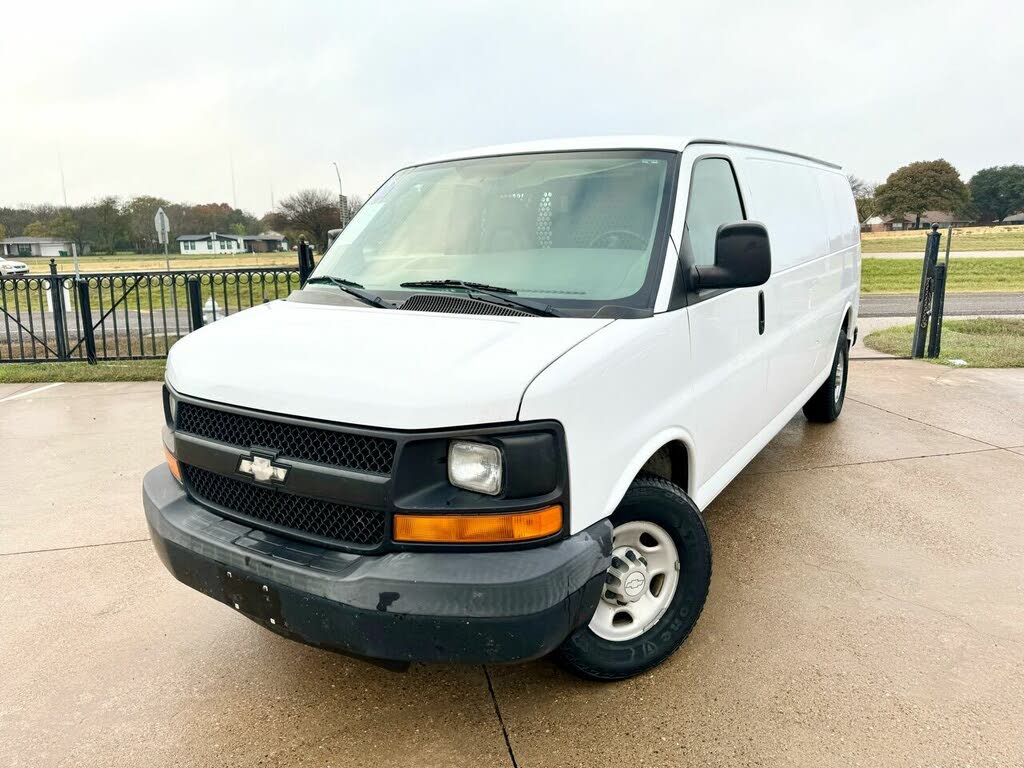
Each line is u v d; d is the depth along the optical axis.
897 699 2.84
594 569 2.39
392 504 2.26
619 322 2.75
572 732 2.69
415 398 2.27
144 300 22.45
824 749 2.58
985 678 2.97
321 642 2.36
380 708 2.86
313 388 2.43
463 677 3.04
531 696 2.91
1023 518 4.54
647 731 2.69
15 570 4.05
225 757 2.62
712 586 3.73
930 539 4.26
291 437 2.47
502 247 3.32
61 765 2.59
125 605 3.68
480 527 2.26
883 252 39.38
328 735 2.71
